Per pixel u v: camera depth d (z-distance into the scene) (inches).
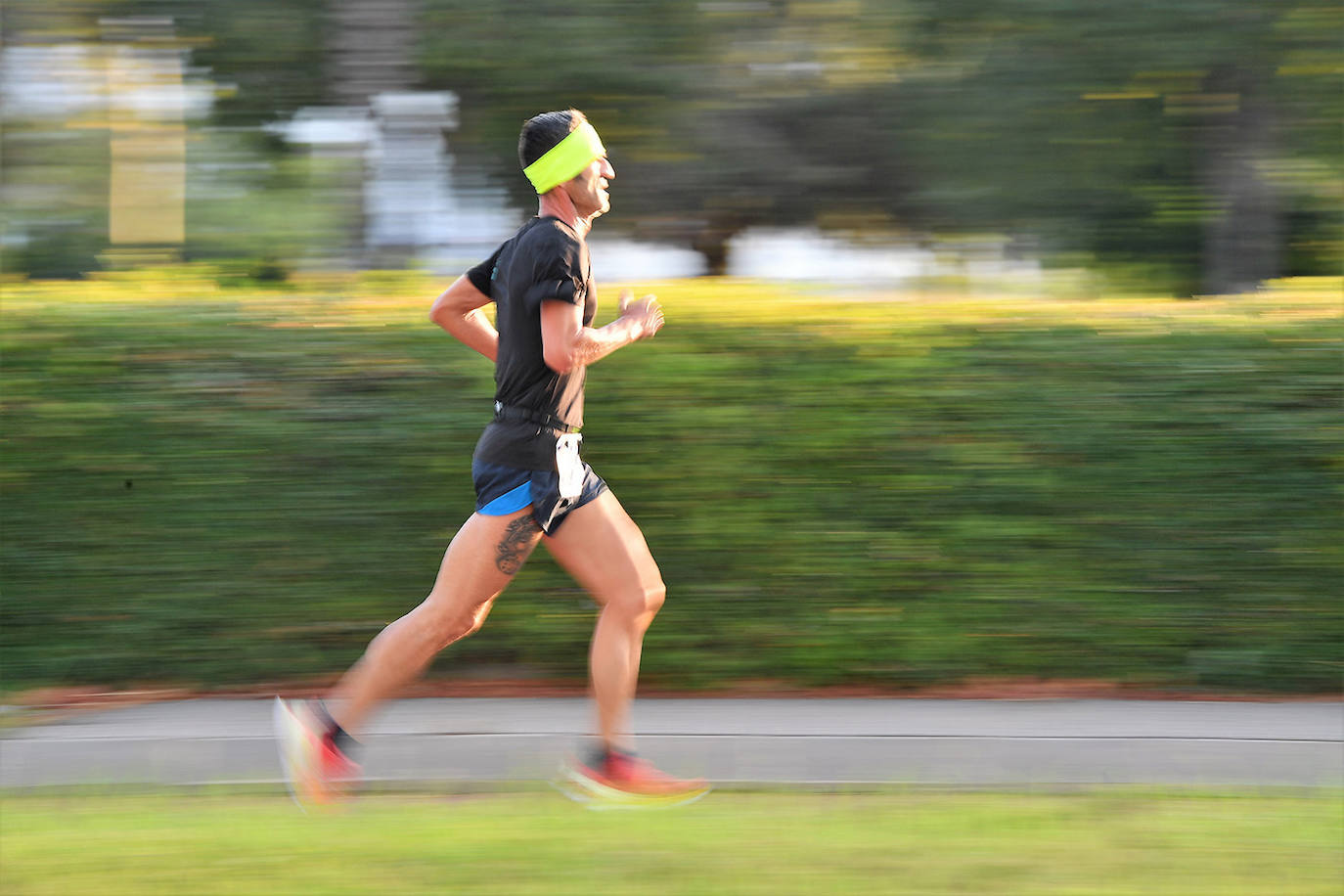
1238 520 450.3
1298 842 301.7
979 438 452.4
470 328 352.8
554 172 328.2
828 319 453.7
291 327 450.3
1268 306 452.8
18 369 444.8
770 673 462.6
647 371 450.9
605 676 335.9
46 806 342.6
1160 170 816.9
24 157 777.6
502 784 362.3
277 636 456.1
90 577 452.8
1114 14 749.3
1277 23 731.4
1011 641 459.8
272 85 824.9
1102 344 450.0
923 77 810.8
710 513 455.2
